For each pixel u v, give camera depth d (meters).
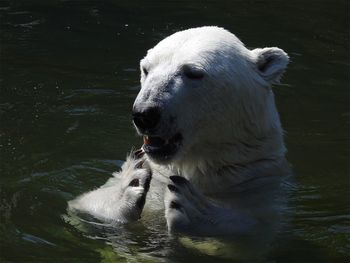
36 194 11.27
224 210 10.08
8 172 12.02
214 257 9.53
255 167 11.39
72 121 14.23
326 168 12.55
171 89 10.40
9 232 10.03
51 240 9.85
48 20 20.31
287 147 13.39
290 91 16.02
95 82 16.20
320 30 19.98
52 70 16.84
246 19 20.70
